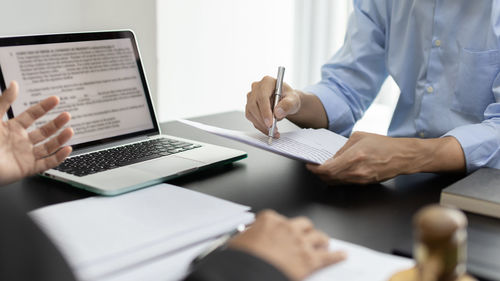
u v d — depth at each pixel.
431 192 0.83
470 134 0.94
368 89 1.44
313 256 0.51
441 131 1.31
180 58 3.33
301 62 3.57
